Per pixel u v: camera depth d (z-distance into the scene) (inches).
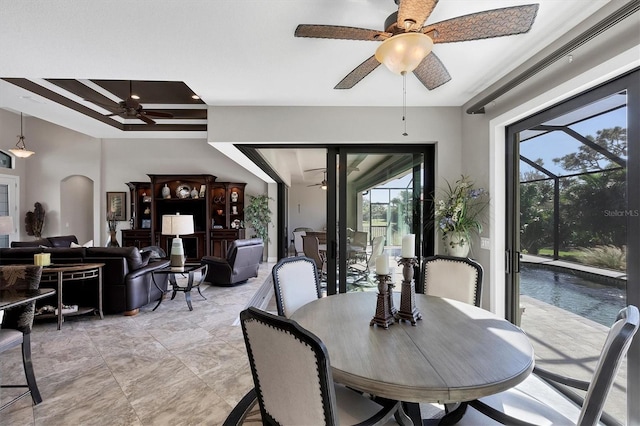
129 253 158.4
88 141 326.0
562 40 88.4
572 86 84.0
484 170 128.0
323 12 77.6
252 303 182.4
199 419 78.4
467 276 94.6
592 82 78.8
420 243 158.4
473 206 133.1
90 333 135.0
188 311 166.6
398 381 45.5
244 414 80.4
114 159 330.6
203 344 123.6
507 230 118.3
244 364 107.1
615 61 72.0
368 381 46.1
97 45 92.0
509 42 91.8
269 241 341.4
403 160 158.2
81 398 87.4
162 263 183.2
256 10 76.7
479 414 55.4
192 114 243.9
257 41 90.4
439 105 145.9
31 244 243.6
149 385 94.0
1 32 85.1
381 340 59.7
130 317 156.0
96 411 81.7
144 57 99.2
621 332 42.1
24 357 83.4
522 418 52.4
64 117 222.2
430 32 66.0
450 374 47.3
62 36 87.3
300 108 145.2
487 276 125.8
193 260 319.0
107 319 152.9
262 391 49.7
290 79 116.3
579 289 87.1
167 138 332.5
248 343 49.3
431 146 155.9
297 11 77.1
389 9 76.5
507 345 57.2
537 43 92.3
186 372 101.7
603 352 44.0
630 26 69.0
